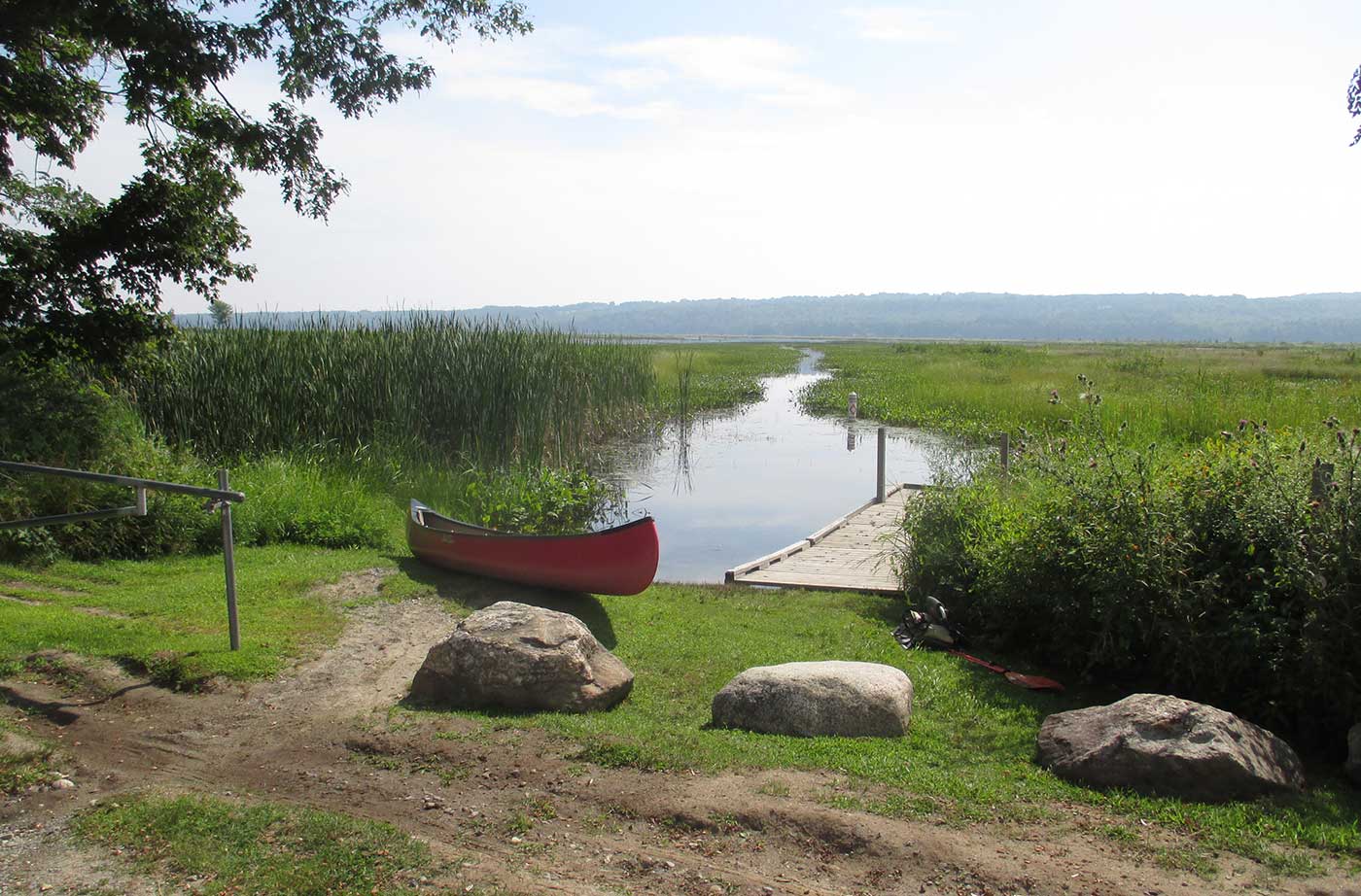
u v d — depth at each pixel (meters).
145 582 9.17
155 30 10.98
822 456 21.62
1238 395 23.16
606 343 26.50
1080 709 6.19
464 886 4.18
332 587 9.12
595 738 5.67
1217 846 4.55
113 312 12.70
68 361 12.79
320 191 13.24
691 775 5.25
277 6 12.27
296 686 6.59
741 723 6.11
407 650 7.55
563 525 13.80
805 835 4.59
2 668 6.48
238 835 4.59
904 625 8.73
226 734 5.81
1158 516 7.10
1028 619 8.27
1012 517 8.89
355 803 4.98
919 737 6.07
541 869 4.34
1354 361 44.00
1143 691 7.21
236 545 10.74
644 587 9.09
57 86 12.69
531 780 5.21
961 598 8.98
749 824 4.70
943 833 4.63
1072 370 37.62
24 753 5.36
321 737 5.75
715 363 53.00
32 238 12.53
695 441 23.95
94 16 10.90
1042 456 8.87
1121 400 22.20
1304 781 5.43
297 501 11.52
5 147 12.23
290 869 4.30
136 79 11.70
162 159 13.17
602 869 4.35
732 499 16.89
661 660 7.75
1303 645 6.14
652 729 5.95
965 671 7.71
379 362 16.14
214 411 14.27
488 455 16.17
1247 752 5.21
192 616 7.92
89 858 4.41
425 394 16.45
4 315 12.34
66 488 9.87
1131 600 7.00
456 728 5.84
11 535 9.25
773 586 10.56
